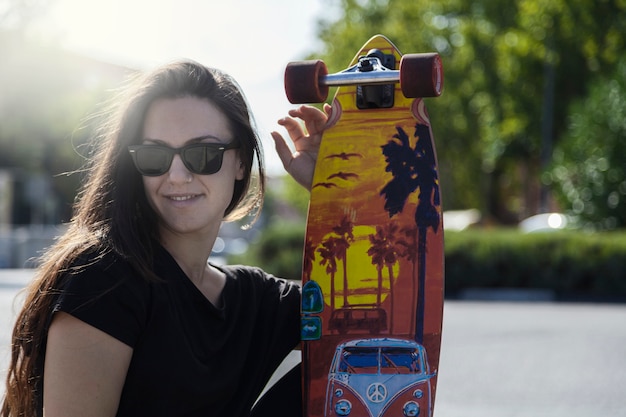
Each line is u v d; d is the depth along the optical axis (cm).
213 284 247
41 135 2892
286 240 1598
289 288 268
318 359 267
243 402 243
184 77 234
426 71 254
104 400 211
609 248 1455
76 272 212
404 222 272
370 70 271
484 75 2917
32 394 219
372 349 266
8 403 226
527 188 3453
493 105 2884
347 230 273
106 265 214
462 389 630
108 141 234
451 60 3122
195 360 224
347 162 278
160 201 231
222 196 238
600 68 2545
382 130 279
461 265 1495
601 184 1745
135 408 220
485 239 1502
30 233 2522
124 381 217
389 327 266
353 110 282
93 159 243
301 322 269
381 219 273
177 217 231
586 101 1859
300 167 287
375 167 277
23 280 1535
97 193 230
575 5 2478
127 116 231
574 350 805
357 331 267
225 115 238
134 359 217
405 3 3247
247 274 258
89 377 208
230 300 246
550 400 591
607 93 1783
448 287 1499
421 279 268
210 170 232
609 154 1744
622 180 1728
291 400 274
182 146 229
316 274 272
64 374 208
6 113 2831
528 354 783
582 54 2584
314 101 273
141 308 215
